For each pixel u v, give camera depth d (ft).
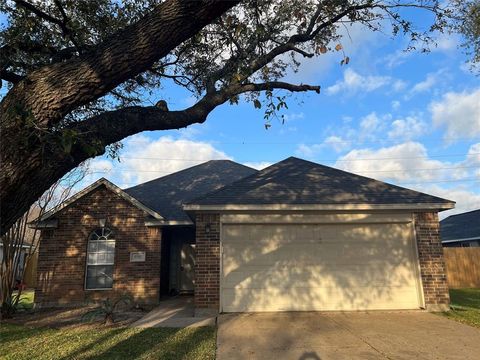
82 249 48.98
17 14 23.38
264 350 24.49
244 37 23.25
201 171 66.54
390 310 37.17
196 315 36.04
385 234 38.91
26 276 76.95
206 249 37.27
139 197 58.18
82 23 25.84
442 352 24.03
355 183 42.19
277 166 46.80
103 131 12.31
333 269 37.99
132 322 34.14
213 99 17.83
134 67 12.01
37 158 10.31
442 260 38.11
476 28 27.66
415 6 24.32
